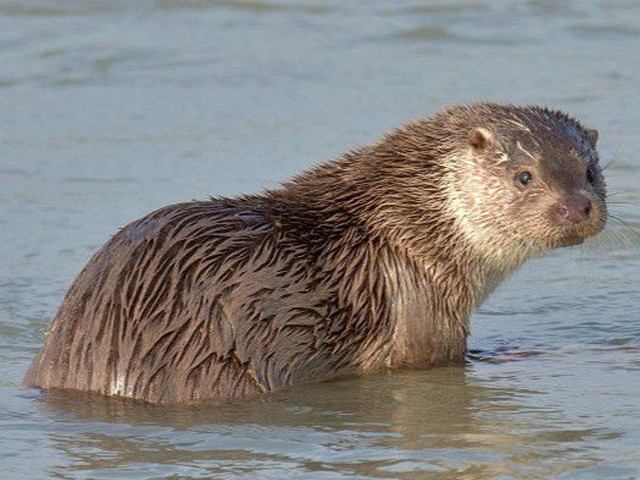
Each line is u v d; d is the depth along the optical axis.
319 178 32.62
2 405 28.70
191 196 42.19
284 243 30.44
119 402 28.66
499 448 26.62
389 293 31.61
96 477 25.44
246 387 29.33
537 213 31.42
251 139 46.75
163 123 48.69
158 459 26.20
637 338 33.94
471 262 32.28
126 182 43.62
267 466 25.88
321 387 30.44
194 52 55.72
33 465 25.97
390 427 27.94
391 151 32.72
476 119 32.69
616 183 42.72
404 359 31.88
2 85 52.47
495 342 33.97
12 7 60.34
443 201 32.03
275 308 29.78
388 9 60.50
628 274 38.22
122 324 28.81
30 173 44.62
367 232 31.69
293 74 53.12
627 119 47.53
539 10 60.22
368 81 52.09
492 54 54.97
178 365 28.78
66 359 29.22
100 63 54.62
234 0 61.38
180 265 29.14
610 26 58.00
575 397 29.62
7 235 39.97
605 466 25.59
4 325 34.16
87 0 61.44
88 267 29.78
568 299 36.78
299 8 60.94
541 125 32.25
